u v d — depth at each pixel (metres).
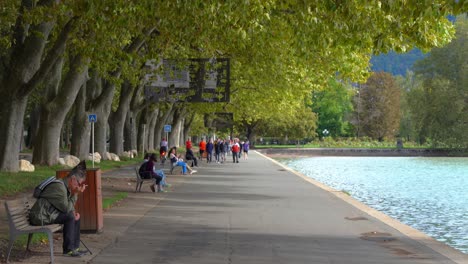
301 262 9.80
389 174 54.41
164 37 26.39
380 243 11.80
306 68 31.75
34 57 23.80
